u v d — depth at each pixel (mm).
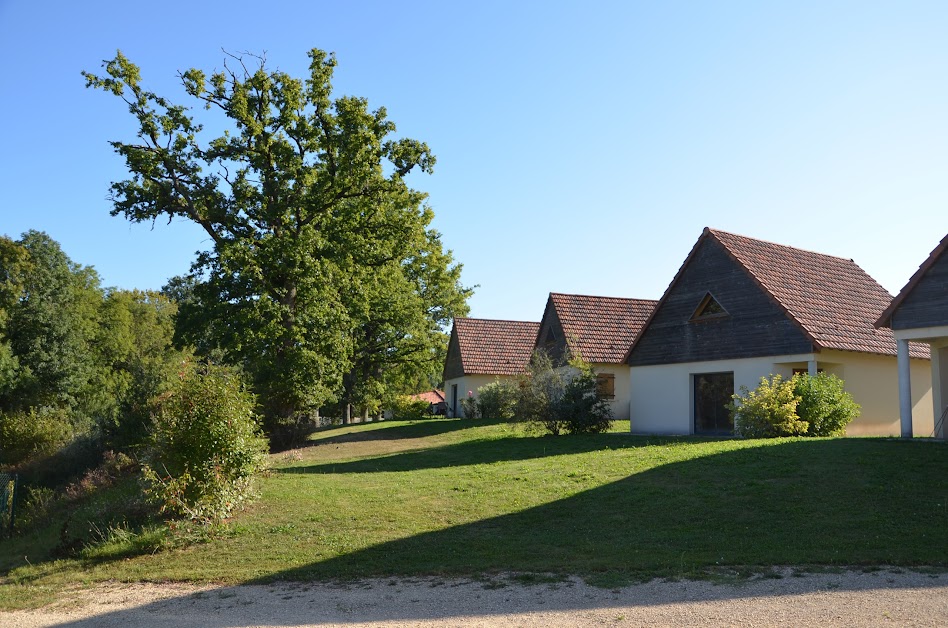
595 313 38688
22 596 10352
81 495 21469
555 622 7465
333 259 32500
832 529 10820
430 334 49031
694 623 7156
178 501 12766
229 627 8039
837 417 22062
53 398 52656
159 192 31172
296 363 30828
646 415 28844
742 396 25031
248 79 31859
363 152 32406
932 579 8305
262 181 32031
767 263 26641
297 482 17203
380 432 36781
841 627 6824
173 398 13914
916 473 13711
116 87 30047
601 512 12836
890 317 19438
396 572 9953
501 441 26734
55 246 58094
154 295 79188
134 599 9680
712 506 12641
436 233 47875
